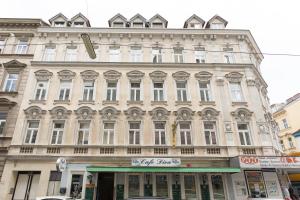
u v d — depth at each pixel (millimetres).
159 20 23031
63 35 21188
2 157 16203
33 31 21328
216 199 15711
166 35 21484
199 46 21266
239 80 19641
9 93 18484
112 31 21312
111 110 17797
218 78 19484
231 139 17156
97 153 16375
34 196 15586
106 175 16469
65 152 16312
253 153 16891
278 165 14875
